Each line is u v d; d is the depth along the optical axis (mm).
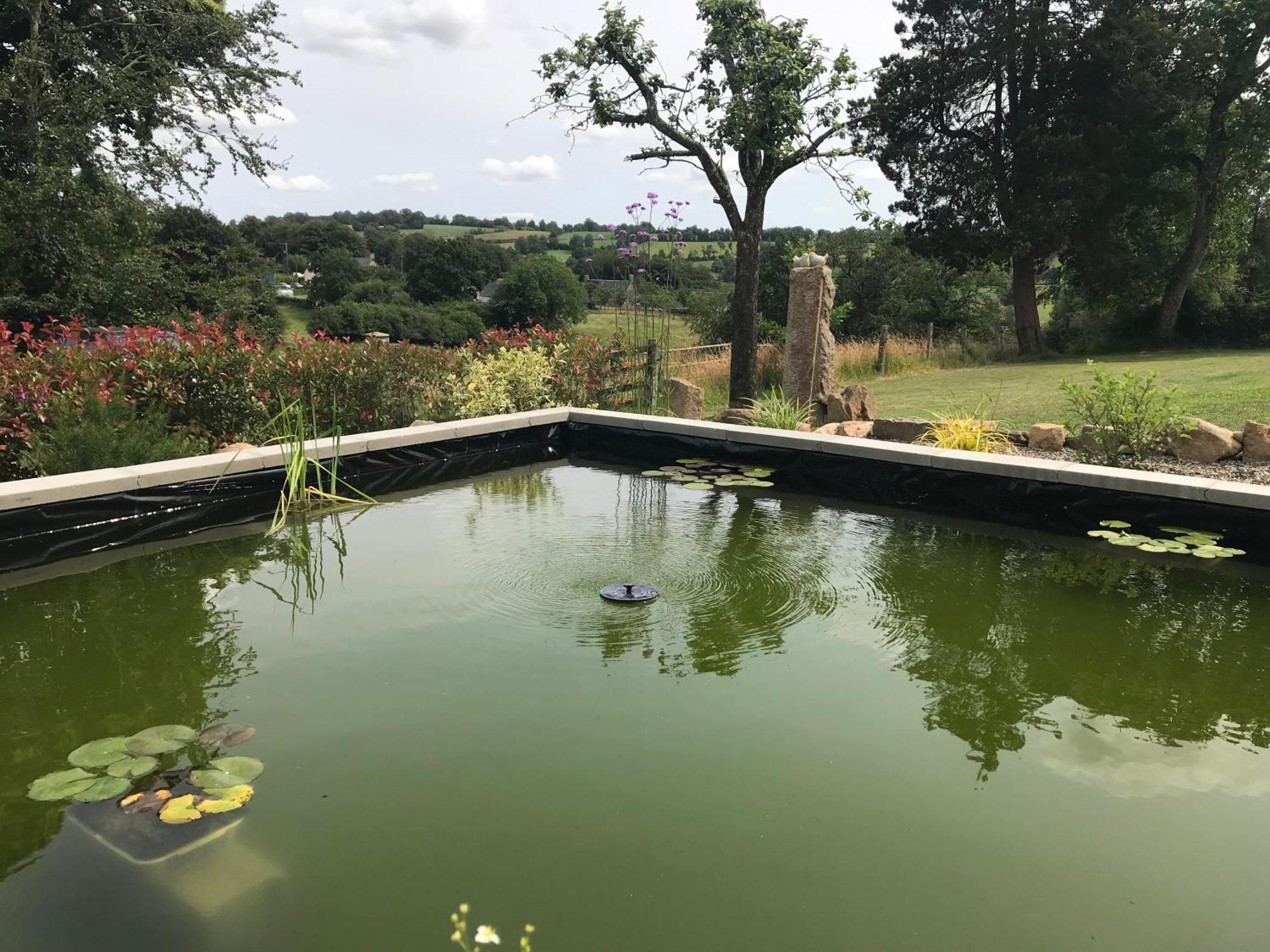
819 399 8250
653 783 2137
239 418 5934
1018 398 10133
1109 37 17000
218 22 14180
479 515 4805
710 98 8297
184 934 1599
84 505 4125
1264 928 1681
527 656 2896
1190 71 17516
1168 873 1843
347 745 2303
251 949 1567
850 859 1867
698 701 2584
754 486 5594
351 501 5113
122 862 1808
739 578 3734
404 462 5734
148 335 5918
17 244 12094
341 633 3092
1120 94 17312
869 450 5395
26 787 2102
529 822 1972
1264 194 21109
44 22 13047
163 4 13969
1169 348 20234
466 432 6094
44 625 3189
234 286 16891
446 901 1708
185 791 2066
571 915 1671
